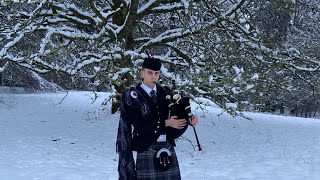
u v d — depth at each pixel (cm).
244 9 1306
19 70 2169
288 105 3077
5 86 2570
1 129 1260
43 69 1107
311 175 718
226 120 1719
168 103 361
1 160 804
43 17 1155
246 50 1300
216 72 1138
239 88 964
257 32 1299
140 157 361
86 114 1608
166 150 359
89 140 1097
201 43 1252
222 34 1218
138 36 1794
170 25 1678
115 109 1630
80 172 713
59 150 944
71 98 2395
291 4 1001
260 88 1118
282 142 1169
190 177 699
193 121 355
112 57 1047
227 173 736
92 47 1066
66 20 1291
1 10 1177
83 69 1110
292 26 2677
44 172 707
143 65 362
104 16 1141
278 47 1356
